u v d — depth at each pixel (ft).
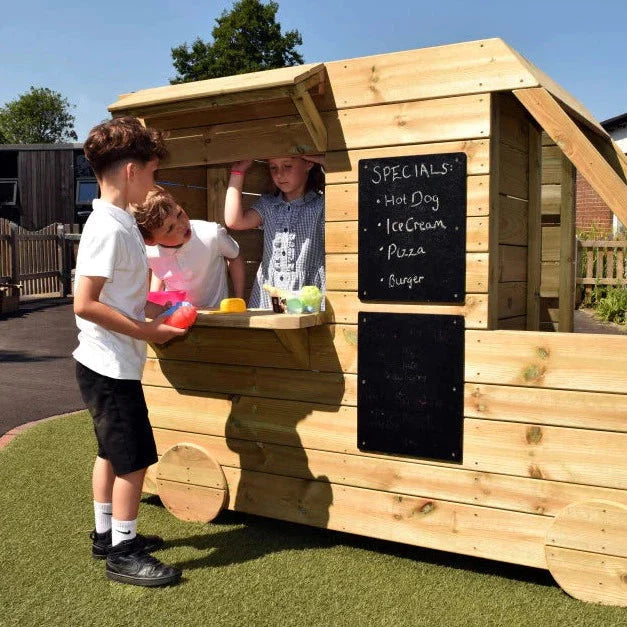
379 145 9.51
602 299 39.50
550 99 8.49
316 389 10.25
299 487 10.47
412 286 9.39
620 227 46.32
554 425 8.66
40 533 10.48
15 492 12.21
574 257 13.21
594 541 8.43
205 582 8.99
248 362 10.75
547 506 8.78
